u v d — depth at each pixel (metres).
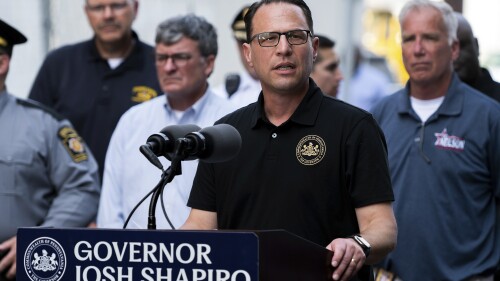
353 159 6.47
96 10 11.05
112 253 5.34
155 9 15.08
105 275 5.36
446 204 9.08
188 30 9.29
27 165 9.45
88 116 10.98
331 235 6.52
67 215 9.55
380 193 6.45
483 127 9.14
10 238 9.37
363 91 18.56
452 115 9.24
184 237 5.21
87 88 11.06
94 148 10.90
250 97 11.43
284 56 6.51
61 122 9.82
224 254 5.15
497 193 9.15
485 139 9.11
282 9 6.57
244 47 6.96
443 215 9.07
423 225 9.10
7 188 9.37
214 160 5.92
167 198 8.93
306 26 6.58
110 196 9.33
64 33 14.19
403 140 9.37
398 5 24.59
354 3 17.41
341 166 6.50
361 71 18.77
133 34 11.38
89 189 9.78
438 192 9.10
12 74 13.55
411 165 9.25
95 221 9.86
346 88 16.47
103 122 10.93
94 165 9.98
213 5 15.98
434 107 9.41
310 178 6.50
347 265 5.89
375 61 20.80
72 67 11.20
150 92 11.02
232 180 6.72
